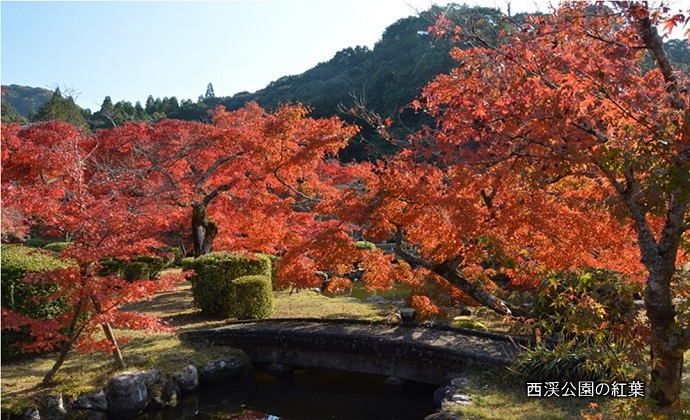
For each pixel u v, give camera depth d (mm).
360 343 6465
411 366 6219
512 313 6727
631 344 2795
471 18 5602
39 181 9898
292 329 7152
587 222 5012
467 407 4523
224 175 11312
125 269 12453
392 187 5816
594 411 4266
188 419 5836
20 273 6594
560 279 3459
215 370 6520
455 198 5266
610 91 2793
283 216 9672
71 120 28656
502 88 3979
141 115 39062
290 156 8656
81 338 5867
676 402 2551
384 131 6820
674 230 2592
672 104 2604
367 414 5848
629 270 4938
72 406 5273
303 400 6305
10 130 10742
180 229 16328
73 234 5750
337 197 7148
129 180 9555
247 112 16500
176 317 8922
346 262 6703
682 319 2656
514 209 5191
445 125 3877
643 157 2549
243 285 8641
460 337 6402
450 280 6777
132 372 5809
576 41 3518
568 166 2961
